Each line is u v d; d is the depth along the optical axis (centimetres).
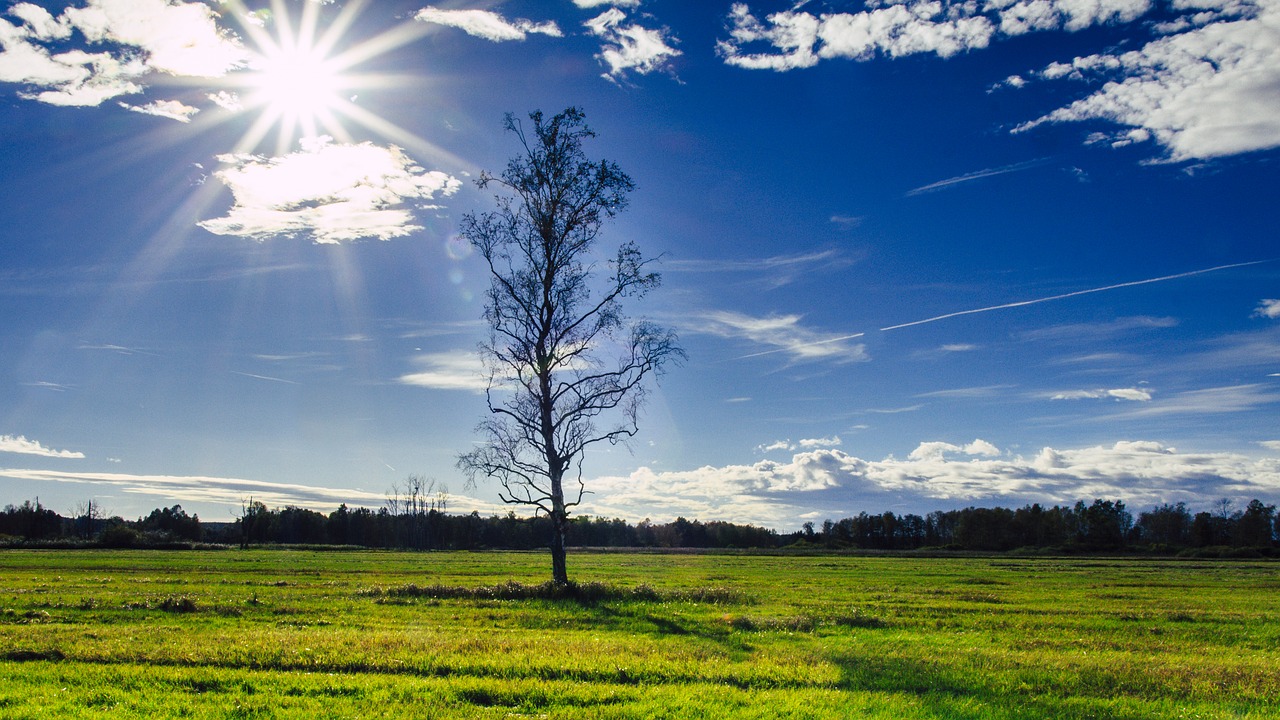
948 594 4322
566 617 2792
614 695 1516
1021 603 3791
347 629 2434
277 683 1573
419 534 19400
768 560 11031
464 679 1627
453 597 3544
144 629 2317
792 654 2025
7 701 1417
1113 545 16500
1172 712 1511
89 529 19475
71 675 1625
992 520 18938
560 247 4275
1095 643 2389
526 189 4281
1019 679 1755
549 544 4069
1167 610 3472
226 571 6225
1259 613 3459
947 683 1702
